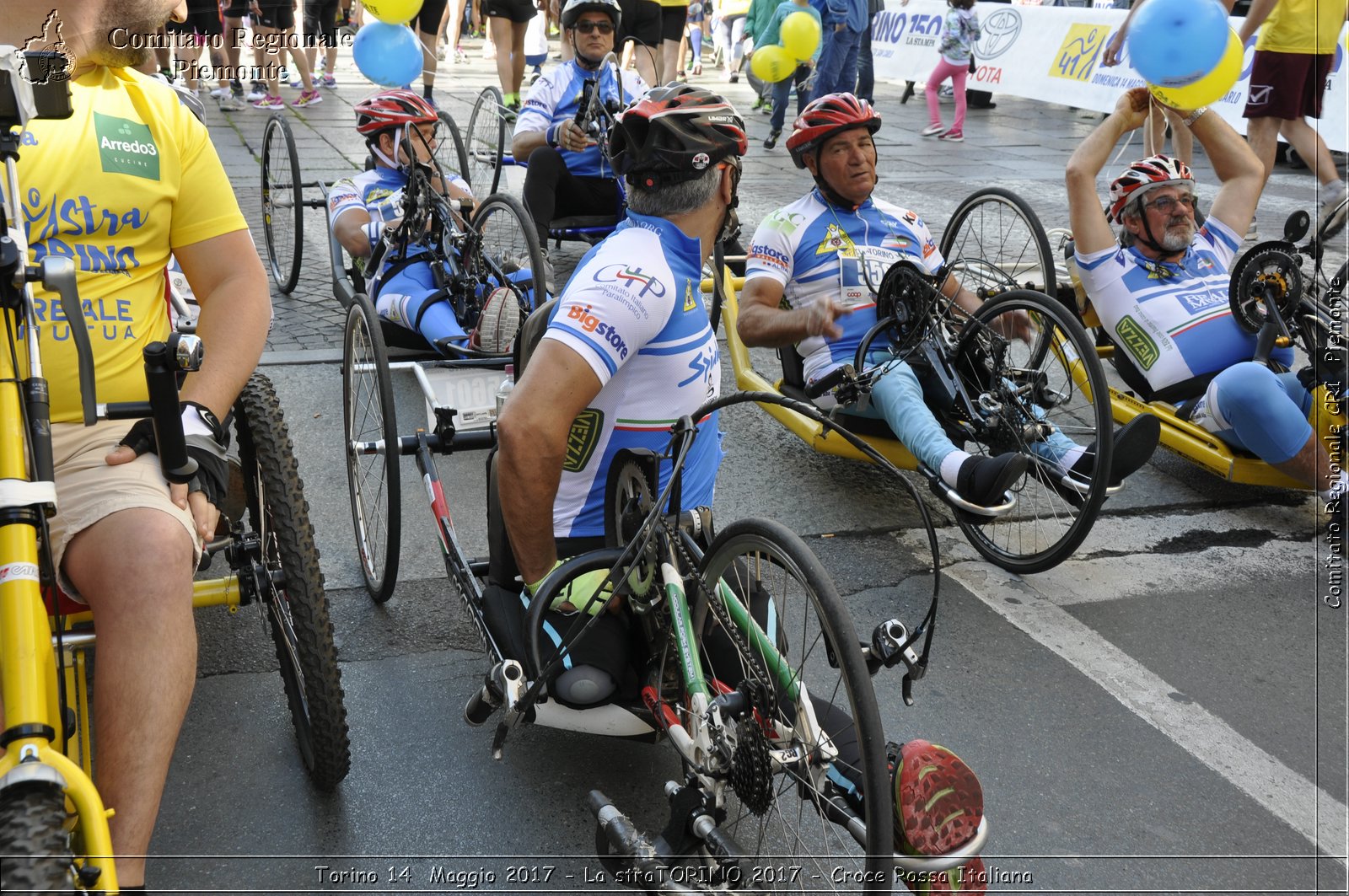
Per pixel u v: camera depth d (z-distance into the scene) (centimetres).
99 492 200
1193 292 416
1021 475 331
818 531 385
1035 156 1024
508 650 240
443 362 381
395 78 562
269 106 1058
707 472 238
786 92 977
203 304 234
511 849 239
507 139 841
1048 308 339
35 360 167
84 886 136
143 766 185
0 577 155
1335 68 812
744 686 203
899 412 359
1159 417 419
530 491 212
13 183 172
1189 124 435
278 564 251
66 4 209
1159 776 268
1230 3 727
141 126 223
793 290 400
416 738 272
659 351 222
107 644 189
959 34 1066
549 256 683
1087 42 1045
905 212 414
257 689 287
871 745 173
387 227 493
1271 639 328
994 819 253
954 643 321
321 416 450
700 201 222
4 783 137
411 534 370
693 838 205
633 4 848
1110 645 323
